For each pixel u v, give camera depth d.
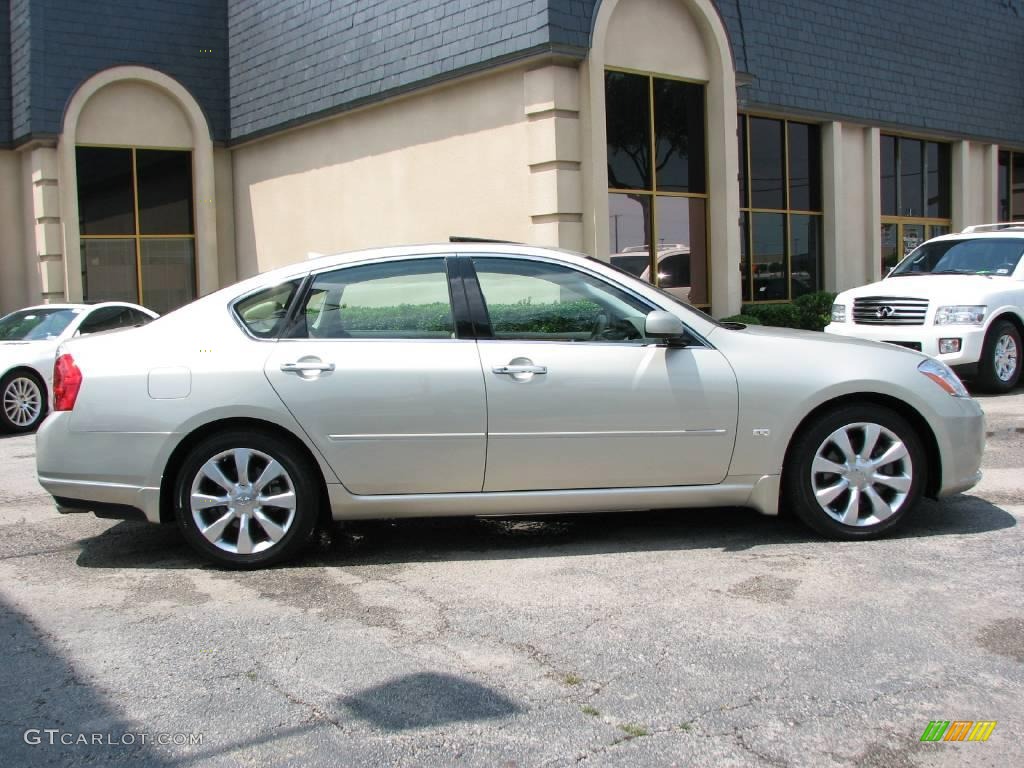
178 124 18.36
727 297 14.39
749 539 5.58
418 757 3.21
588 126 12.29
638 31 13.29
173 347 5.26
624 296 5.43
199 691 3.75
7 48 18.02
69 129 17.12
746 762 3.13
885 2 18.58
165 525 6.30
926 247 12.51
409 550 5.58
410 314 5.35
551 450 5.25
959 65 20.20
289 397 5.14
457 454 5.22
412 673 3.87
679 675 3.78
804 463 5.39
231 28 18.52
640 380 5.26
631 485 5.34
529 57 12.08
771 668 3.82
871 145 18.50
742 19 15.92
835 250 17.92
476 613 4.51
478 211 13.40
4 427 10.64
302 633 4.32
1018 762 3.12
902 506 5.43
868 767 3.10
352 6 15.02
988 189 21.34
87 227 17.73
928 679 3.70
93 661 4.05
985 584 4.70
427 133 14.07
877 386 5.35
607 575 5.01
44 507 6.89
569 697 3.62
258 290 5.40
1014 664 3.82
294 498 5.22
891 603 4.48
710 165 14.38
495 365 5.22
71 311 11.59
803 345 5.47
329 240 16.27
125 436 5.19
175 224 18.56
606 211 12.41
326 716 3.52
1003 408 10.08
